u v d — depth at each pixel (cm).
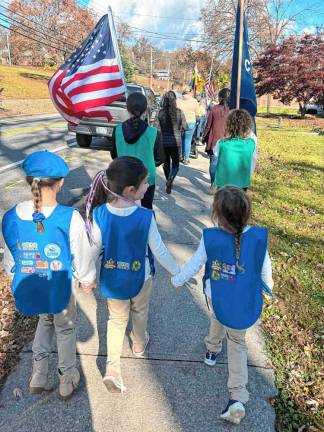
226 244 229
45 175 202
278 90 3153
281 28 3794
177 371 280
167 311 350
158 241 243
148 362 288
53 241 211
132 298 255
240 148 397
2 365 280
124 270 239
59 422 237
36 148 1043
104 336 312
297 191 764
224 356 296
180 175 840
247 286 229
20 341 303
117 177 229
